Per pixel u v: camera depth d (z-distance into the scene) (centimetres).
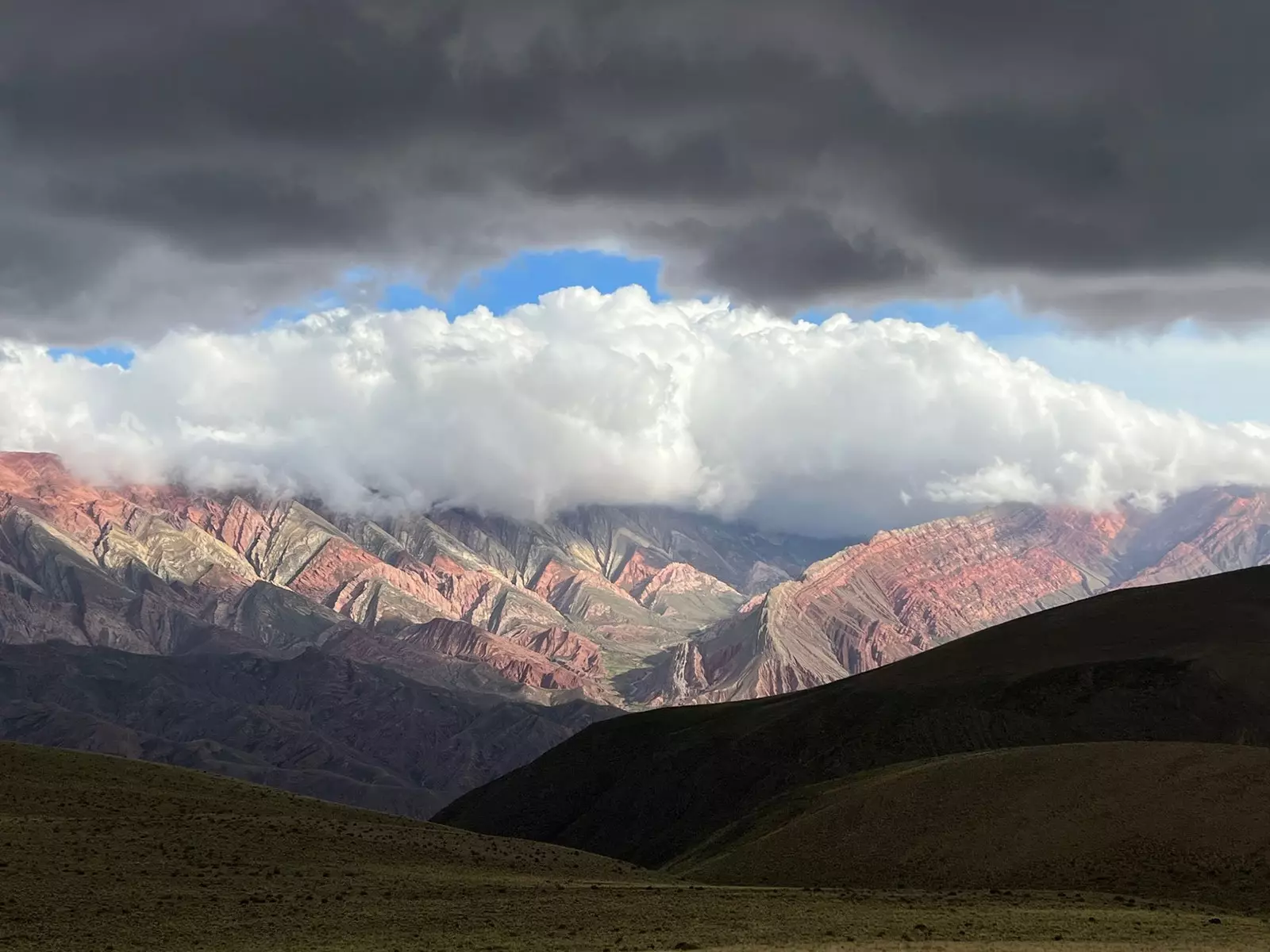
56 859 11062
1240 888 10906
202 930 9425
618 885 11494
